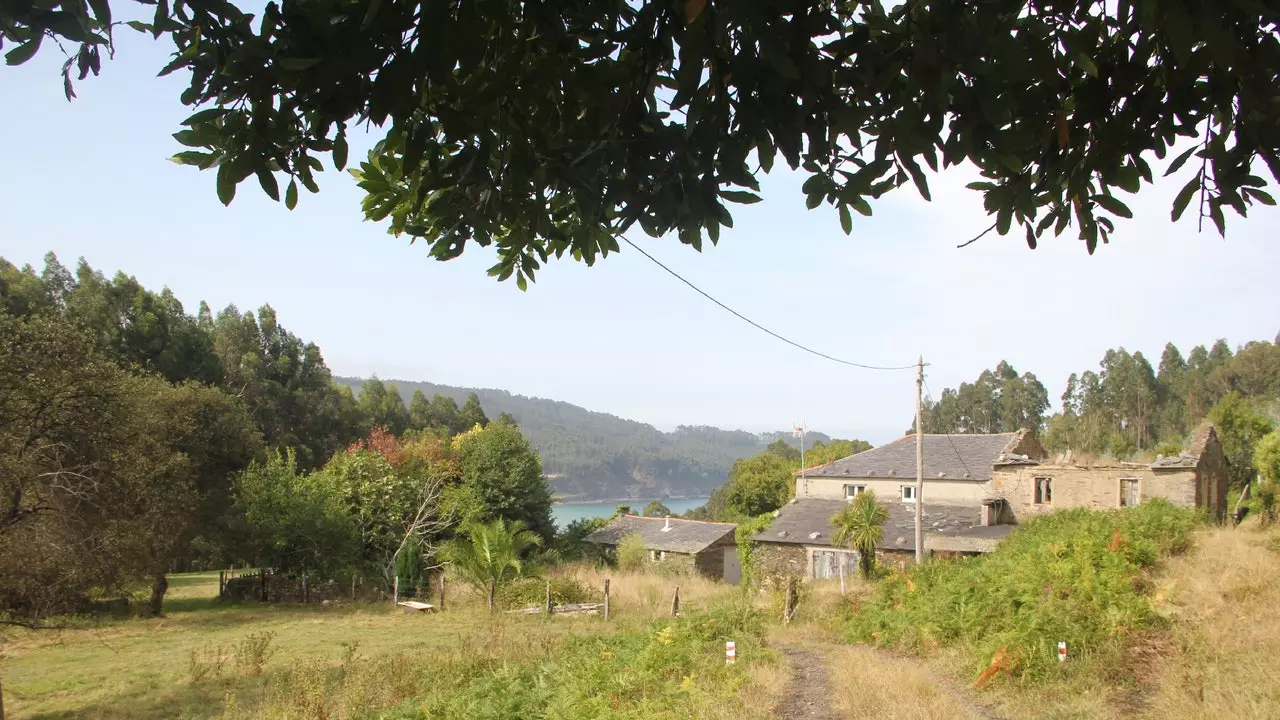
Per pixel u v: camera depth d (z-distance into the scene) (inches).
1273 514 783.1
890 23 86.5
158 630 847.1
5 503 534.6
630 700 404.8
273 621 920.9
